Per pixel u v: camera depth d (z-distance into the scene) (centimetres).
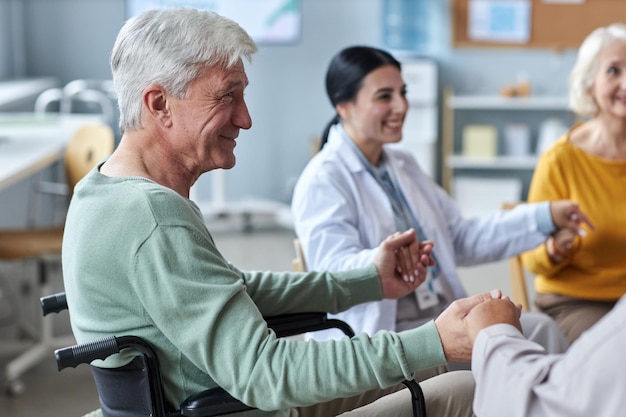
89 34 695
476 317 154
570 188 285
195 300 159
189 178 180
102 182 169
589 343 127
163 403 166
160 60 169
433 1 698
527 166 693
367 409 186
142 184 166
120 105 175
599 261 280
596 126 290
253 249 612
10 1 673
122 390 169
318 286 206
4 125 509
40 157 413
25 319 471
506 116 711
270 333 162
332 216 249
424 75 673
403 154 279
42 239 400
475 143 696
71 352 157
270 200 718
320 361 159
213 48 169
